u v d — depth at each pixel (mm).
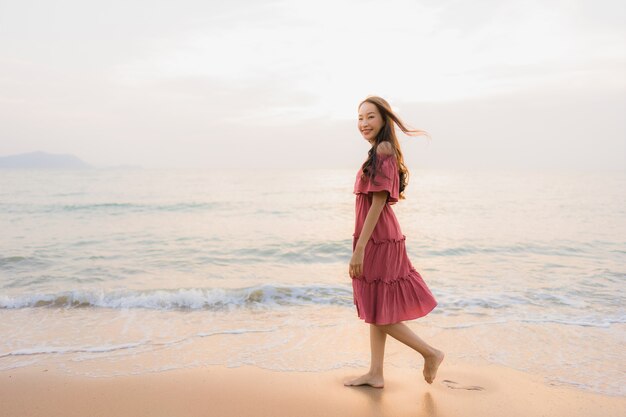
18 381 2930
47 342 3746
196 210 16938
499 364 3244
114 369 3139
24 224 12586
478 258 7723
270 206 18375
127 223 12875
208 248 8742
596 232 10555
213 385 2869
